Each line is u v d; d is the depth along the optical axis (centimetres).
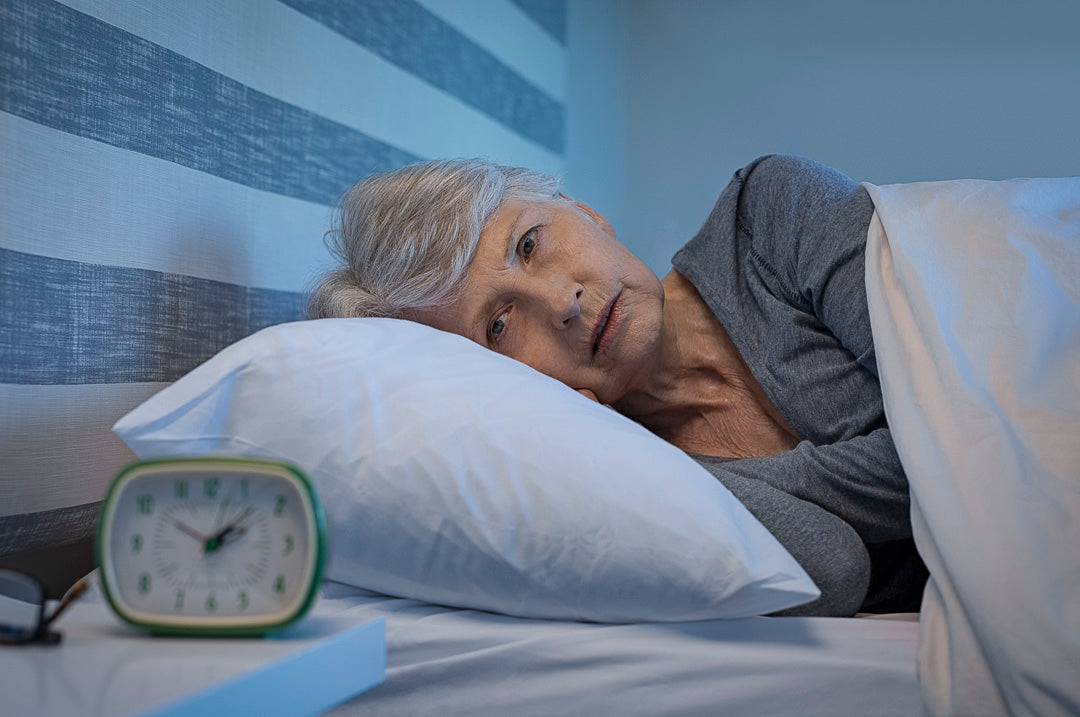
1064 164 240
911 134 254
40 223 110
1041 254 109
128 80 123
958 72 249
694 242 148
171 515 65
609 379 133
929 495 87
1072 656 72
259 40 148
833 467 107
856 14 260
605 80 282
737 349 140
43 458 111
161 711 48
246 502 64
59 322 113
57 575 118
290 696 58
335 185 168
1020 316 100
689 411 146
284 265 155
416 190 131
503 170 141
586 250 130
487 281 128
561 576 86
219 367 87
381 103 182
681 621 88
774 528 98
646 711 83
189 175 134
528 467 87
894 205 119
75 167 115
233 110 142
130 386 124
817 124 265
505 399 93
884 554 119
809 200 132
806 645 86
